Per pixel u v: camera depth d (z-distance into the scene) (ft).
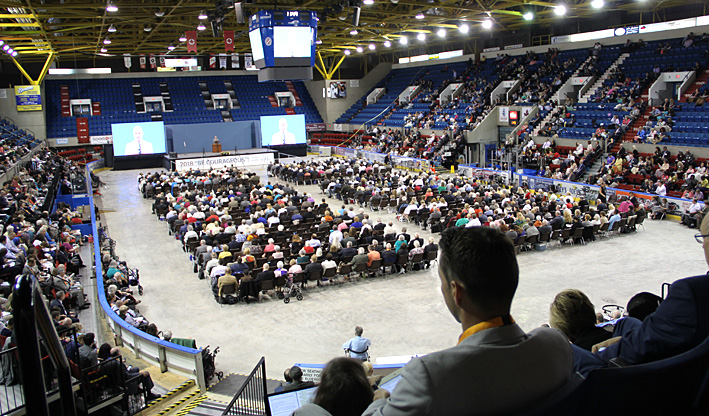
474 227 6.18
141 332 44.27
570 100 144.46
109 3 96.43
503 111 153.48
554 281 64.08
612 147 121.08
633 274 65.57
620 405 5.57
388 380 17.72
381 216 103.35
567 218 79.66
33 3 96.68
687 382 5.82
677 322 7.22
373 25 154.61
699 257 71.10
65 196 107.45
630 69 140.26
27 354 5.33
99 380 32.19
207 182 124.36
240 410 24.68
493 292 5.70
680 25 135.23
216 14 106.01
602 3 109.81
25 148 141.79
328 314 57.88
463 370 5.24
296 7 106.63
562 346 5.94
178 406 36.86
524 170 125.59
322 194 127.03
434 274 69.92
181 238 84.58
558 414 5.31
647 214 94.48
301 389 18.53
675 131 115.03
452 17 135.23
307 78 100.37
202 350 43.39
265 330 54.49
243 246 71.20
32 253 55.83
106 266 65.51
